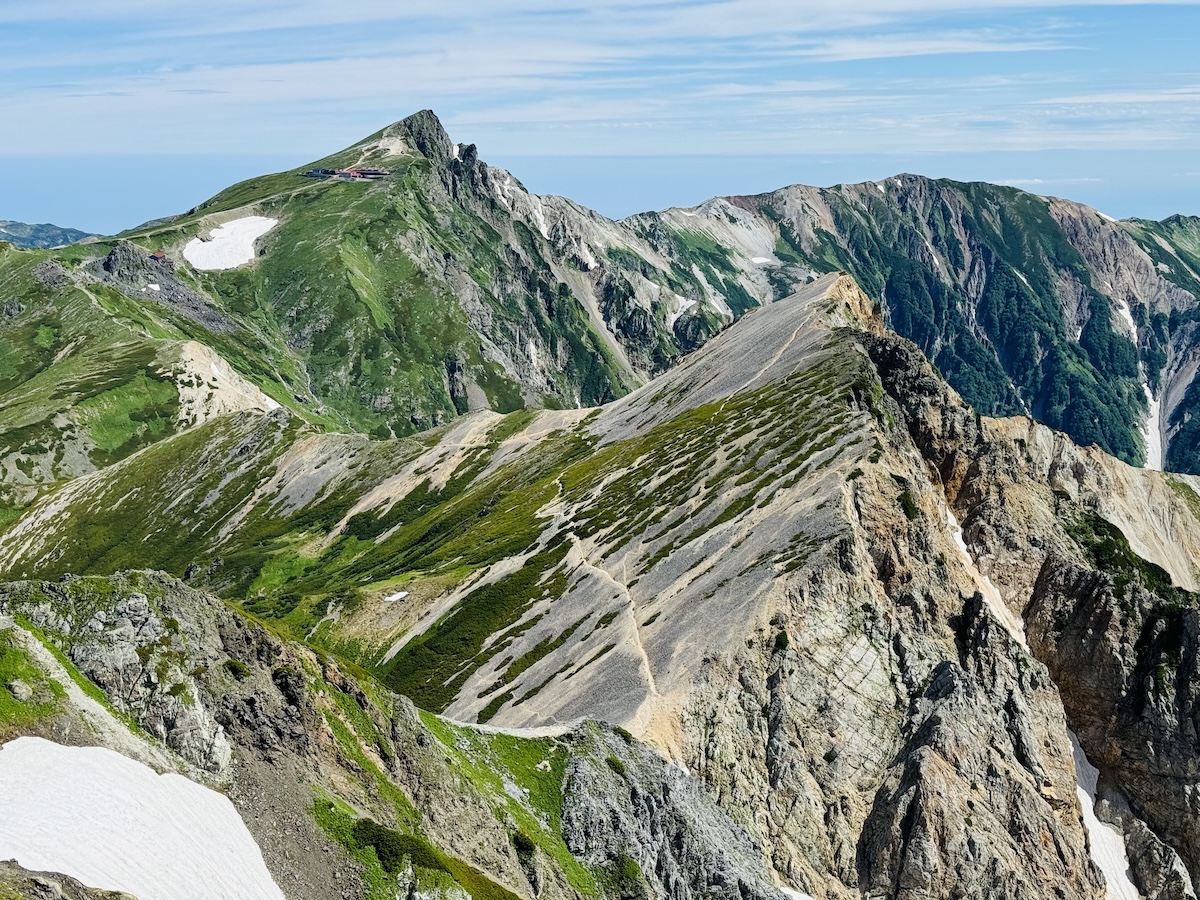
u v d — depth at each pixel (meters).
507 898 77.94
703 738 117.94
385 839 71.50
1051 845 119.31
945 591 139.38
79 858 56.00
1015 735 128.00
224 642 77.31
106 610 72.00
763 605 128.75
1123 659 142.38
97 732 64.31
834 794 117.94
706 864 103.94
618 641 143.00
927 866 111.44
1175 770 135.38
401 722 87.94
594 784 102.81
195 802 65.12
